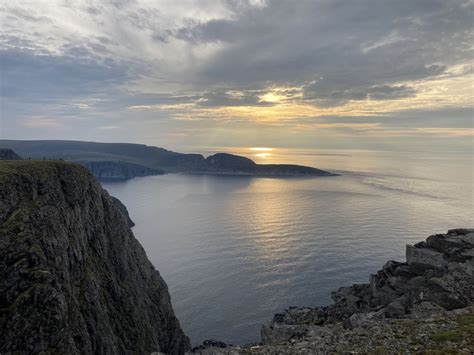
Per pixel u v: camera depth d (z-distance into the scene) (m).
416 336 25.67
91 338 48.44
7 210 48.94
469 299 34.88
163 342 76.81
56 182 63.94
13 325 37.19
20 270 42.06
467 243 43.94
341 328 39.72
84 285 54.97
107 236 76.44
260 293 116.19
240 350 28.78
